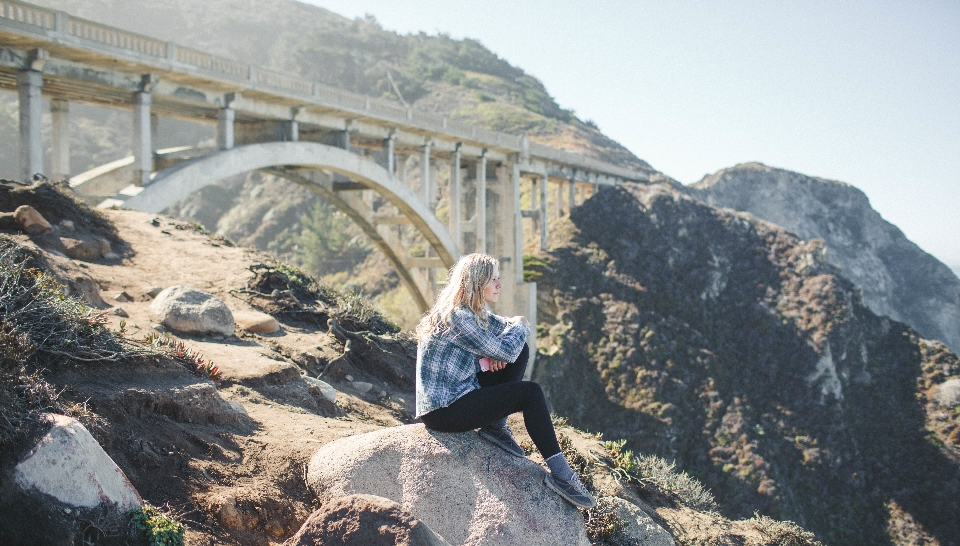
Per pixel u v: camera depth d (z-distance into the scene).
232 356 6.87
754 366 41.97
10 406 3.09
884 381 41.28
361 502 3.25
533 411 3.77
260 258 12.07
